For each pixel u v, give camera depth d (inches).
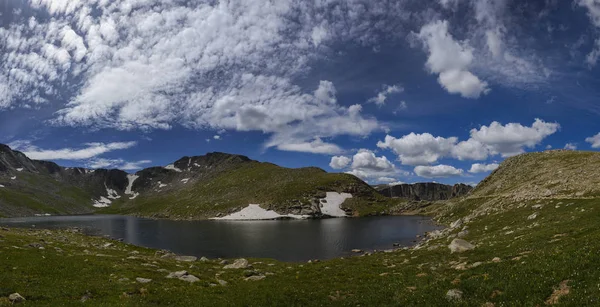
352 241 4143.7
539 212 2317.9
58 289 1083.9
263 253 3405.5
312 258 3036.4
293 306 1046.4
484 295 853.2
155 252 3080.7
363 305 1011.3
